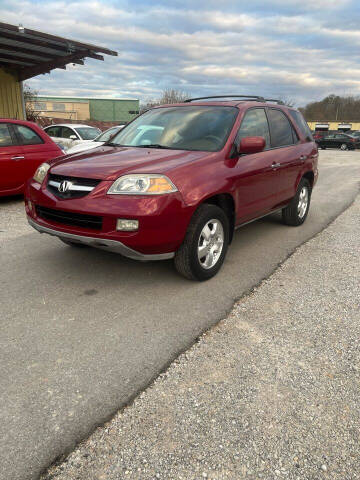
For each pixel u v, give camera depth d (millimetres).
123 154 3762
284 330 2912
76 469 1748
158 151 3844
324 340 2787
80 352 2590
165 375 2375
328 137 30844
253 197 4242
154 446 1870
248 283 3723
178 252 3461
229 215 4008
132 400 2162
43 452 1826
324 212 6867
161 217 3088
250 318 3082
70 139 11656
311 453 1850
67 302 3281
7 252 4441
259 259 4379
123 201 3064
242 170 3928
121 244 3092
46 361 2486
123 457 1811
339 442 1916
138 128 4551
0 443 1864
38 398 2158
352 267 4191
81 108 52688
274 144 4820
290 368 2465
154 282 3695
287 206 5551
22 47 10391
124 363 2482
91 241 3174
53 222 3439
